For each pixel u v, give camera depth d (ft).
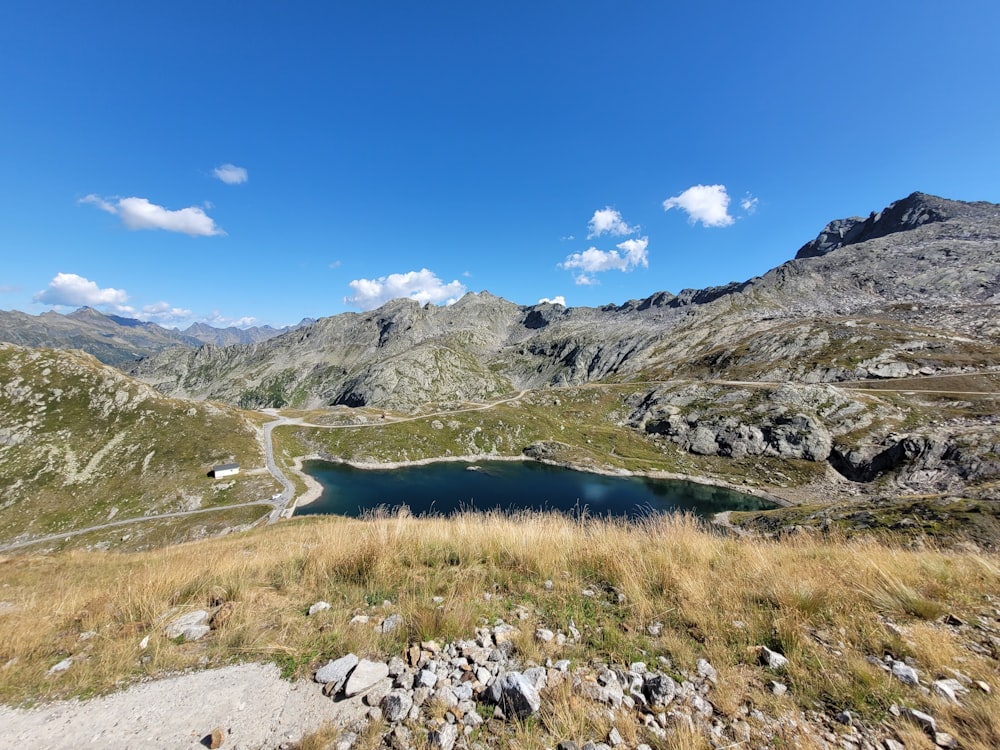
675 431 478.59
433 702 15.90
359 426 515.09
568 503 326.03
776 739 14.35
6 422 369.30
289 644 20.43
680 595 24.22
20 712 16.47
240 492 336.08
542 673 17.51
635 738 14.33
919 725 14.99
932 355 517.14
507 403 629.10
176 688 17.62
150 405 428.15
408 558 31.01
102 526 295.48
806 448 388.16
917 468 319.27
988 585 27.35
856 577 27.22
